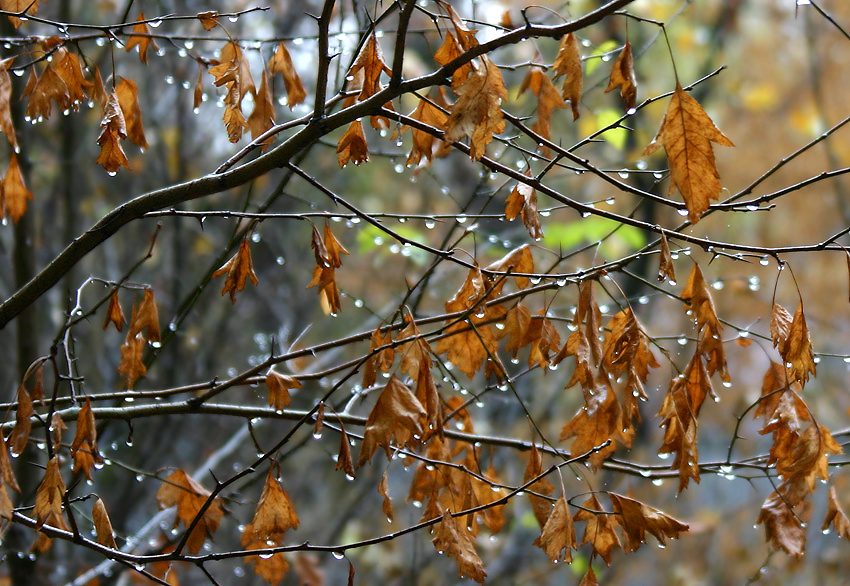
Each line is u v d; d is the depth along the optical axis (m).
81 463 2.12
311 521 7.54
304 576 3.67
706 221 6.97
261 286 7.41
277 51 2.39
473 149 1.81
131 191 6.18
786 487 2.12
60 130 4.97
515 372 6.49
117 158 2.01
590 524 2.08
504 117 1.94
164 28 5.30
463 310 2.21
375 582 7.29
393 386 1.89
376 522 7.34
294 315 7.66
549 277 2.07
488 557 5.94
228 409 2.39
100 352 6.09
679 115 1.75
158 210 2.16
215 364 6.27
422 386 1.87
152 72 5.84
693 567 7.10
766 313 8.43
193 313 5.78
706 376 1.96
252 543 2.39
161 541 3.64
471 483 2.33
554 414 7.17
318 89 1.93
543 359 2.16
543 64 2.28
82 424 1.95
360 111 1.92
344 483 7.40
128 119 2.25
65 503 1.87
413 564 4.68
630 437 2.10
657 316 7.30
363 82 2.13
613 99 5.32
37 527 1.84
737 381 8.65
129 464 5.31
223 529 6.64
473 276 2.13
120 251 6.58
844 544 6.97
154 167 6.25
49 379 5.20
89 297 6.09
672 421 1.96
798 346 1.92
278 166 2.00
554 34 1.77
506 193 4.09
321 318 8.19
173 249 6.16
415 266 5.55
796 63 8.43
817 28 8.34
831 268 8.67
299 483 7.91
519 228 5.11
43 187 5.89
